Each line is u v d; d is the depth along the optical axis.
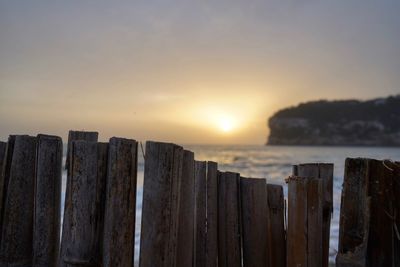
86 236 2.59
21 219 2.83
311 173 3.19
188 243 2.97
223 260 3.21
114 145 2.60
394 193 2.88
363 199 2.86
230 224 3.21
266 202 3.25
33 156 2.88
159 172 2.63
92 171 2.60
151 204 2.62
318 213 2.91
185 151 2.97
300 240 2.89
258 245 3.18
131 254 2.64
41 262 2.78
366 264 2.84
